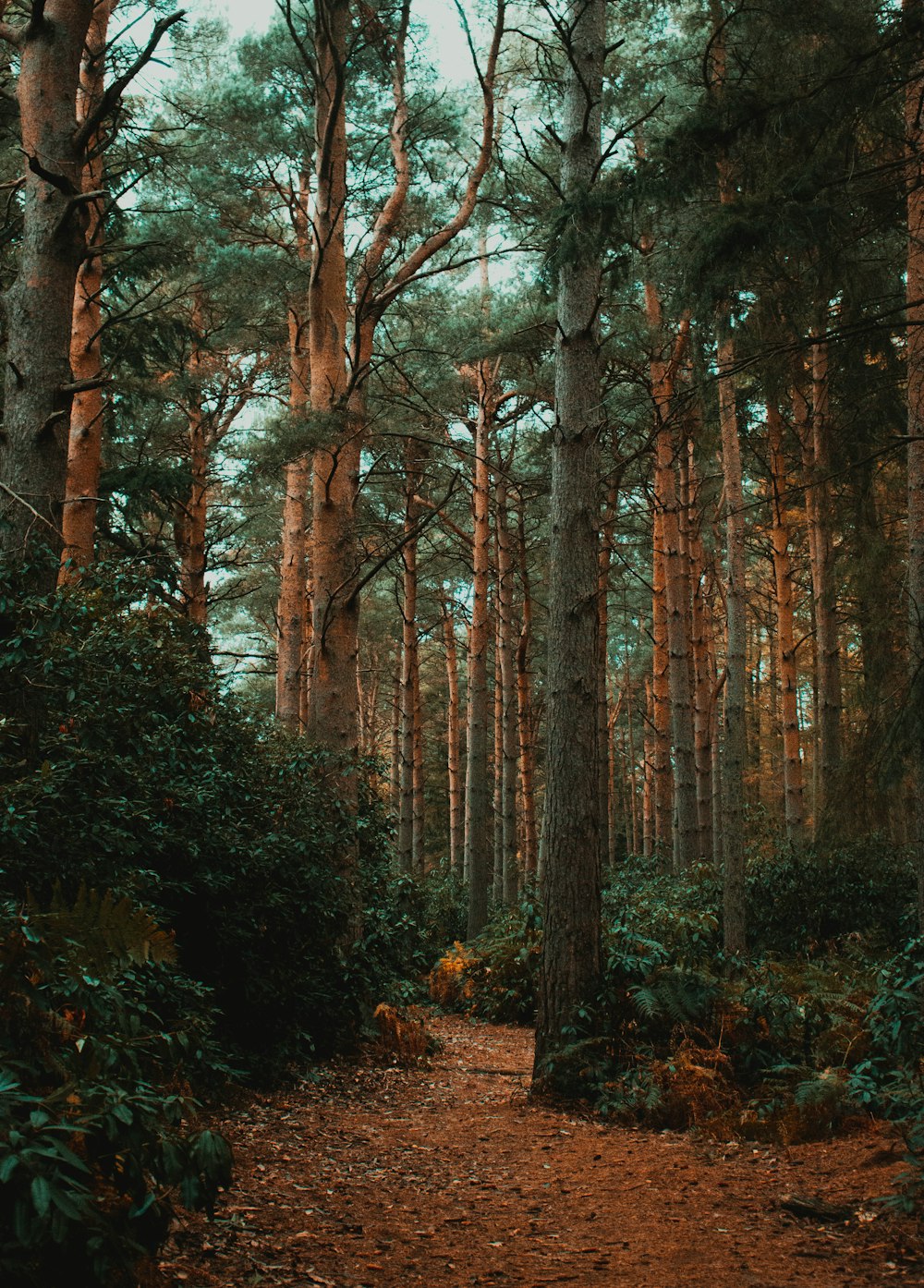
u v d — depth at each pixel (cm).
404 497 2236
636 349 1565
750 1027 796
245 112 1384
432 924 1994
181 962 732
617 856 3888
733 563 1171
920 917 772
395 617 3091
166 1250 384
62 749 562
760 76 740
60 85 708
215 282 1416
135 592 753
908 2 699
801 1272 398
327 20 1123
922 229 822
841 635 2153
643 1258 423
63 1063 347
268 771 913
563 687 855
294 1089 792
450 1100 822
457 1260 420
